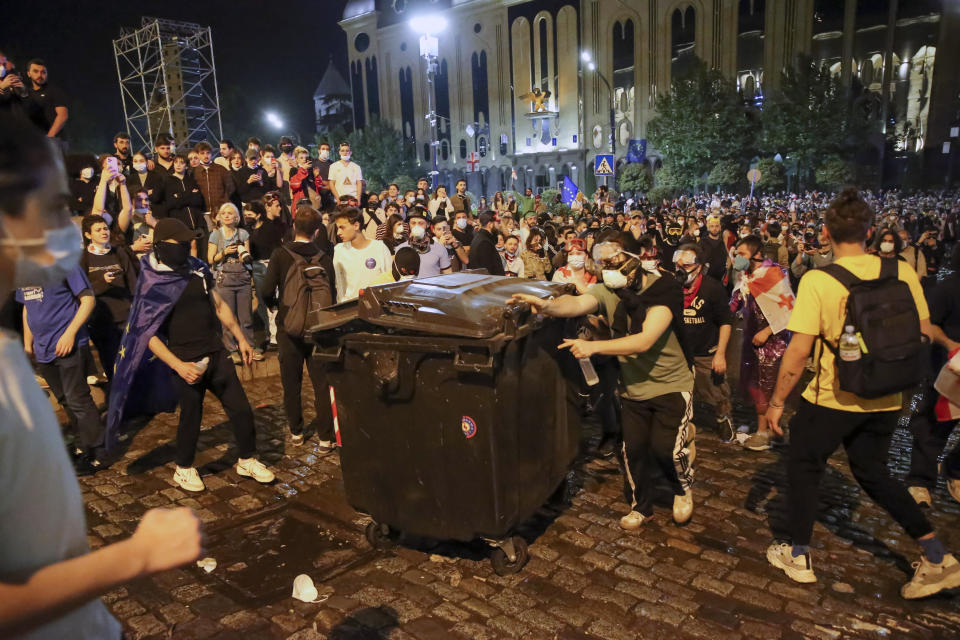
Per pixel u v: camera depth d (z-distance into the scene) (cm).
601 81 6100
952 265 407
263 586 358
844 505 436
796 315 326
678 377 387
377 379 344
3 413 99
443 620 323
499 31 6656
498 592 347
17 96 786
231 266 759
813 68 4441
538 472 373
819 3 5031
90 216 622
